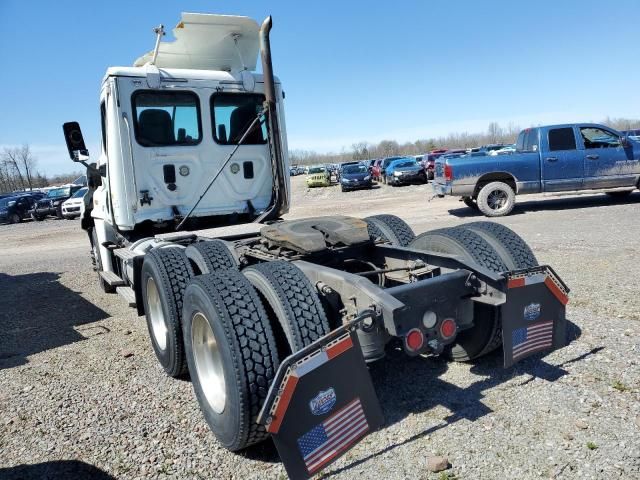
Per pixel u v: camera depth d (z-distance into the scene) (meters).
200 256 4.09
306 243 3.68
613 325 4.33
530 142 13.33
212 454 3.04
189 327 3.31
